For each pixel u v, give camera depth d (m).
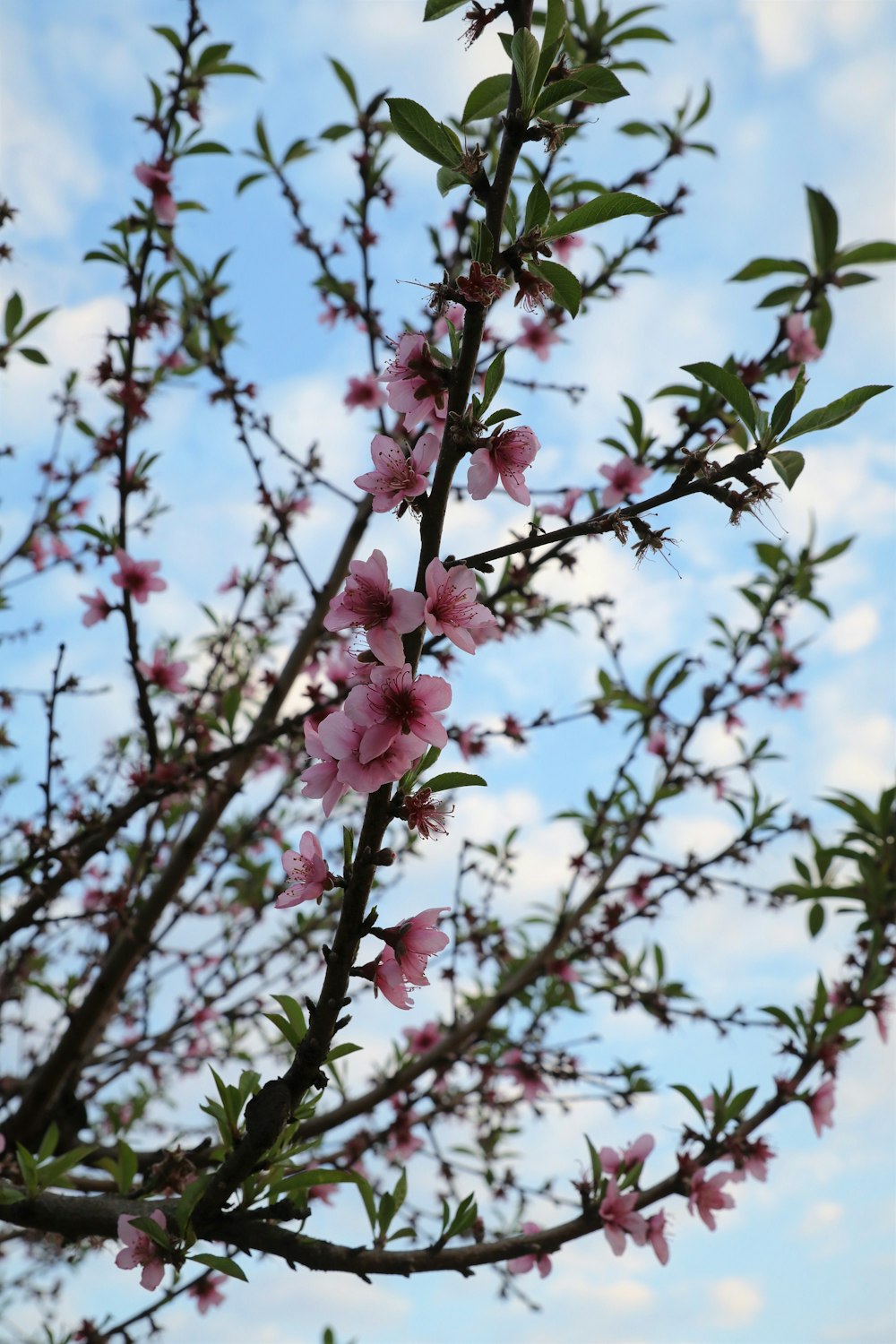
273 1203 2.57
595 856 5.73
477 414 2.15
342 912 2.11
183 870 4.43
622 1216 3.17
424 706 2.03
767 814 5.51
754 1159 3.63
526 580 4.41
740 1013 5.20
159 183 4.48
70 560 5.80
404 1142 5.20
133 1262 2.44
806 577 5.82
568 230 2.14
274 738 4.21
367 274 5.28
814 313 4.79
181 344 5.54
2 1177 3.65
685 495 2.12
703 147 5.42
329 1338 4.33
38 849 3.99
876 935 4.44
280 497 5.54
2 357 4.55
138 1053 5.03
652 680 5.86
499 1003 5.05
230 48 4.55
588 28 5.07
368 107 5.28
